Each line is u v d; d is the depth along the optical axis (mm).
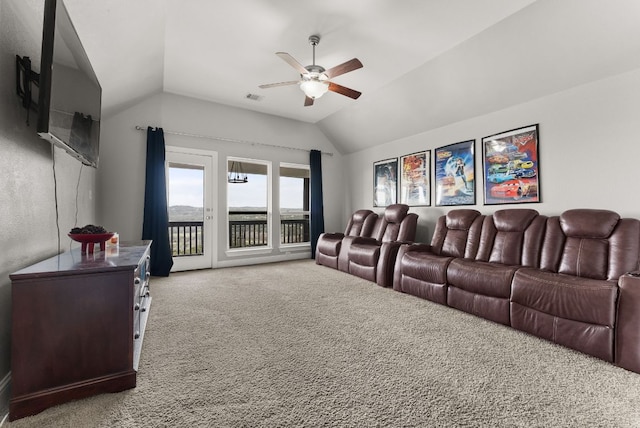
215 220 4875
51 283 1381
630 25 2346
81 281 1438
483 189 3848
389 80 4004
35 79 1677
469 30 2898
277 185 5578
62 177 2250
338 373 1666
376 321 2502
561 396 1465
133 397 1437
